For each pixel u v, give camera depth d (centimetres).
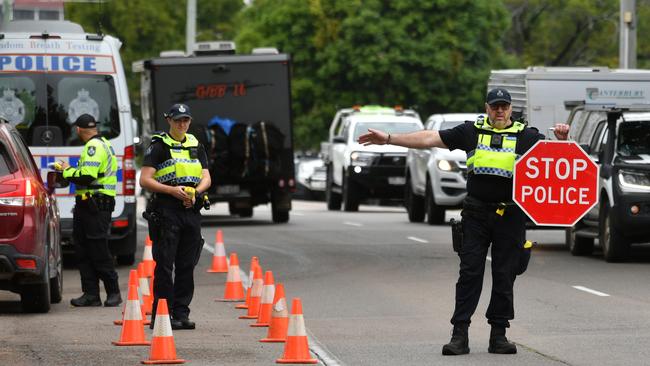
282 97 7700
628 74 6769
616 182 5412
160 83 7619
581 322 3678
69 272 5288
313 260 5609
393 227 7669
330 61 13838
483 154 3058
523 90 6862
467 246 3091
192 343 3309
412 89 13712
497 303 3117
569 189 3023
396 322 3722
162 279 3562
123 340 3266
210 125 7644
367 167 9294
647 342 3278
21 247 3753
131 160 5350
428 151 7862
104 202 4116
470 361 2992
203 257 5828
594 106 6022
